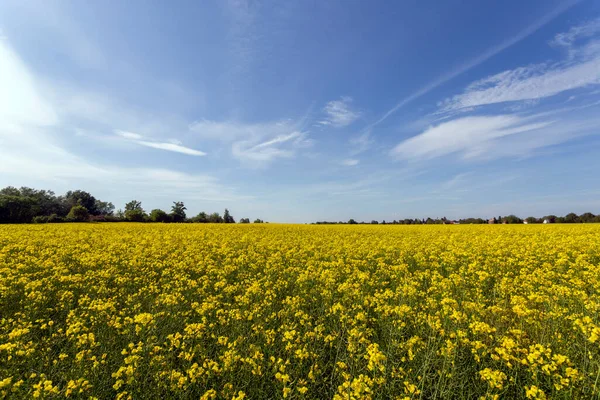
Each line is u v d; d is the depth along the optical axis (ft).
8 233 69.92
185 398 14.19
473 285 30.94
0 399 13.42
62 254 43.19
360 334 16.93
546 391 14.24
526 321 19.60
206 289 31.22
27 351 16.28
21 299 25.82
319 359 17.01
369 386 13.20
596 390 13.17
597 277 29.55
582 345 16.99
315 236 76.69
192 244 55.83
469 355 16.55
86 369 15.64
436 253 47.62
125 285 31.24
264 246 55.57
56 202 326.44
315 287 29.66
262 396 14.88
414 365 16.21
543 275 30.37
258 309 22.76
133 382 14.56
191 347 17.71
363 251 48.34
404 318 20.85
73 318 21.06
